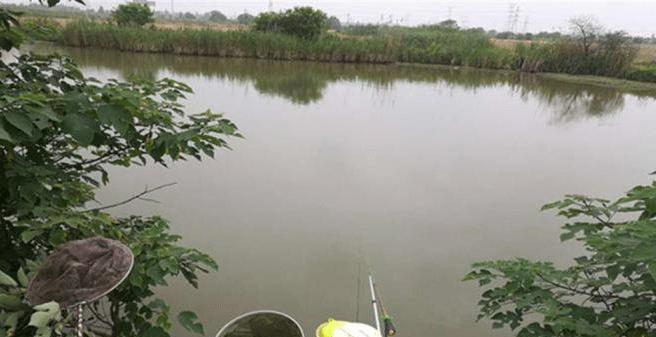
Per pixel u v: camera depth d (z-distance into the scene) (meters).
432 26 36.38
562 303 1.65
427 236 4.30
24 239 1.44
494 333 2.98
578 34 23.62
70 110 1.55
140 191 4.79
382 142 7.79
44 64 2.13
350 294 3.30
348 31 33.00
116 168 5.37
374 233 4.29
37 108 1.42
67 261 1.19
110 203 4.43
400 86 16.38
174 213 4.38
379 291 3.36
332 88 14.62
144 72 15.49
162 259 1.59
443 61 26.00
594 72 23.11
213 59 22.23
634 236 1.43
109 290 1.15
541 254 4.03
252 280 3.39
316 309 3.11
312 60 24.20
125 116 1.62
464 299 3.32
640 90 18.66
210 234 4.04
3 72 1.85
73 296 1.12
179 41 22.41
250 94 12.13
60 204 1.75
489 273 1.80
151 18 27.09
